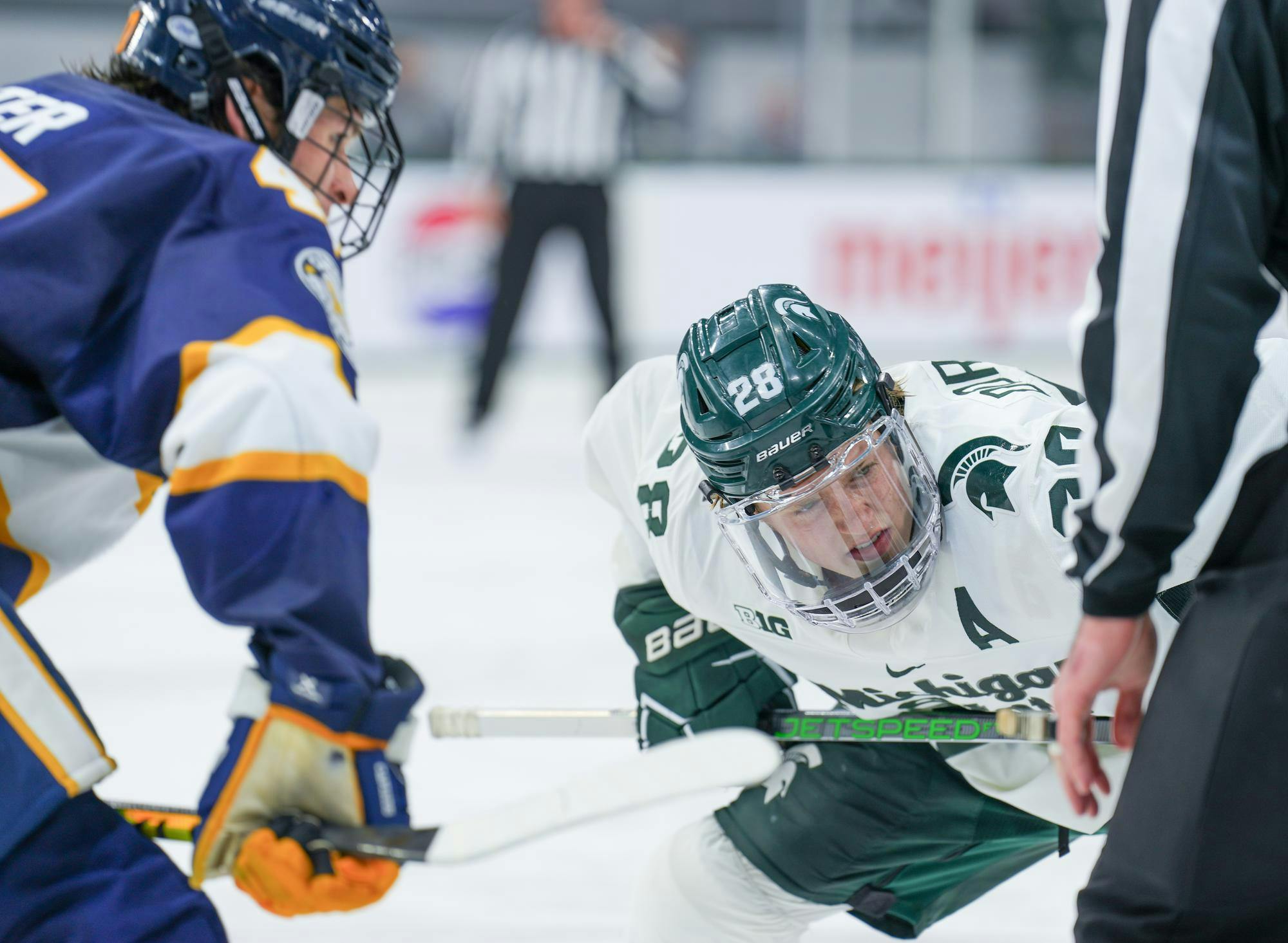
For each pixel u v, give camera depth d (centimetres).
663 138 2834
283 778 376
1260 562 376
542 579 1455
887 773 547
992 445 477
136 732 988
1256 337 357
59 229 383
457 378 2711
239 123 439
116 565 1552
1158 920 371
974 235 2758
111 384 383
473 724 578
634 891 580
